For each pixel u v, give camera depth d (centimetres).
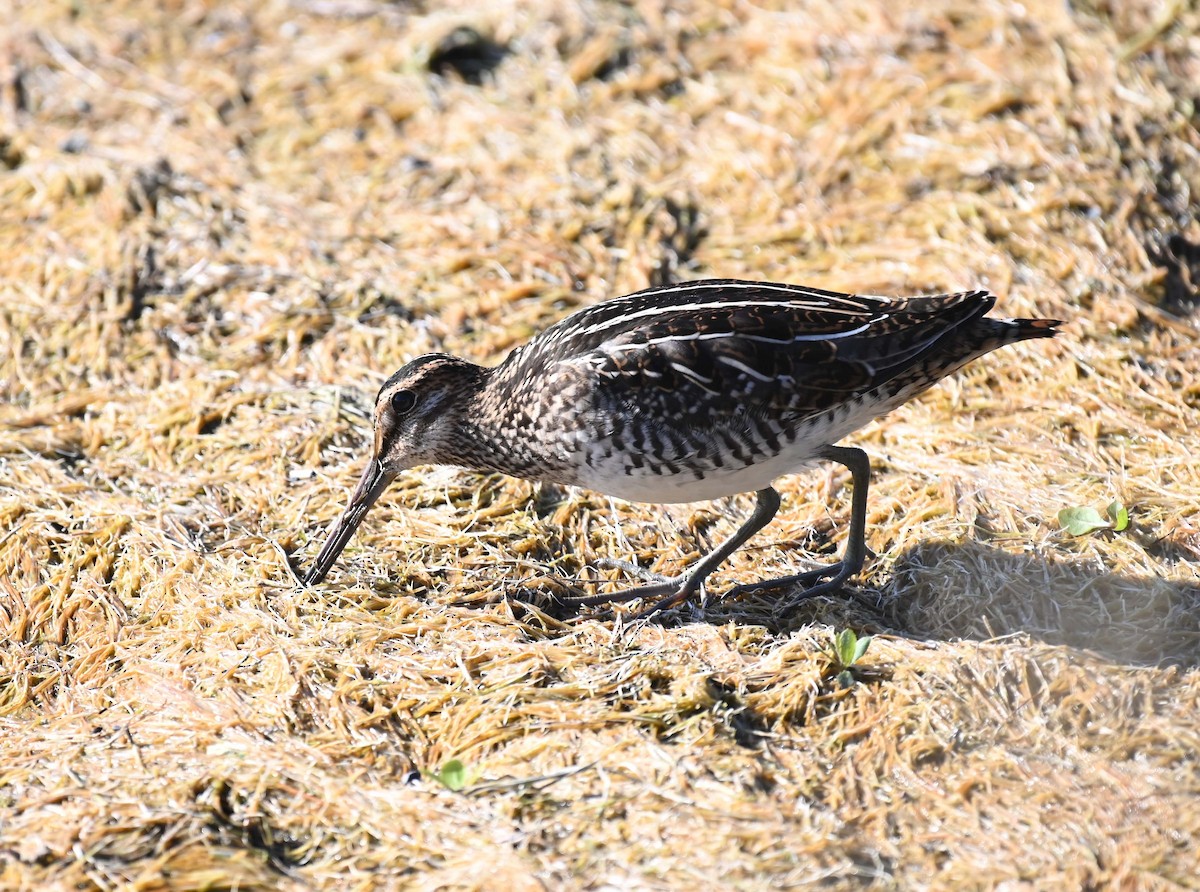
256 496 1152
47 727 955
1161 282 1324
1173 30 1580
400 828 845
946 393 1229
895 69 1566
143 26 1750
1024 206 1401
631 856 815
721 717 912
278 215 1470
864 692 935
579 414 1002
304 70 1675
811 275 1357
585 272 1380
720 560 1048
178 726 938
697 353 984
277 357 1304
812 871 802
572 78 1616
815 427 1009
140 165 1529
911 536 1087
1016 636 976
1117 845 814
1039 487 1123
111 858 825
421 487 1169
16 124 1609
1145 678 931
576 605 1058
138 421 1238
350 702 948
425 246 1428
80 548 1102
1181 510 1084
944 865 809
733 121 1548
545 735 911
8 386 1284
